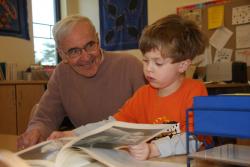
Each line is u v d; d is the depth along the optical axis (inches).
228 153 21.8
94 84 55.8
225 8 121.7
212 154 21.6
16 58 137.7
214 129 20.3
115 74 55.6
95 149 28.0
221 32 122.6
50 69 136.0
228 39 121.0
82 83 56.2
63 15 164.6
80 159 25.9
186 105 38.3
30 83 117.5
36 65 140.0
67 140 33.2
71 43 51.0
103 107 55.8
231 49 120.2
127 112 45.3
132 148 28.3
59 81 57.7
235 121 19.5
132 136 28.4
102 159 25.4
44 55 154.9
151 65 38.0
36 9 152.5
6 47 133.4
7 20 133.4
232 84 96.5
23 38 141.1
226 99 19.9
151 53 37.1
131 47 148.7
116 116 45.6
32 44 146.0
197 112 21.1
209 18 125.6
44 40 155.2
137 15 146.6
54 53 159.2
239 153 21.8
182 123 35.5
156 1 140.9
